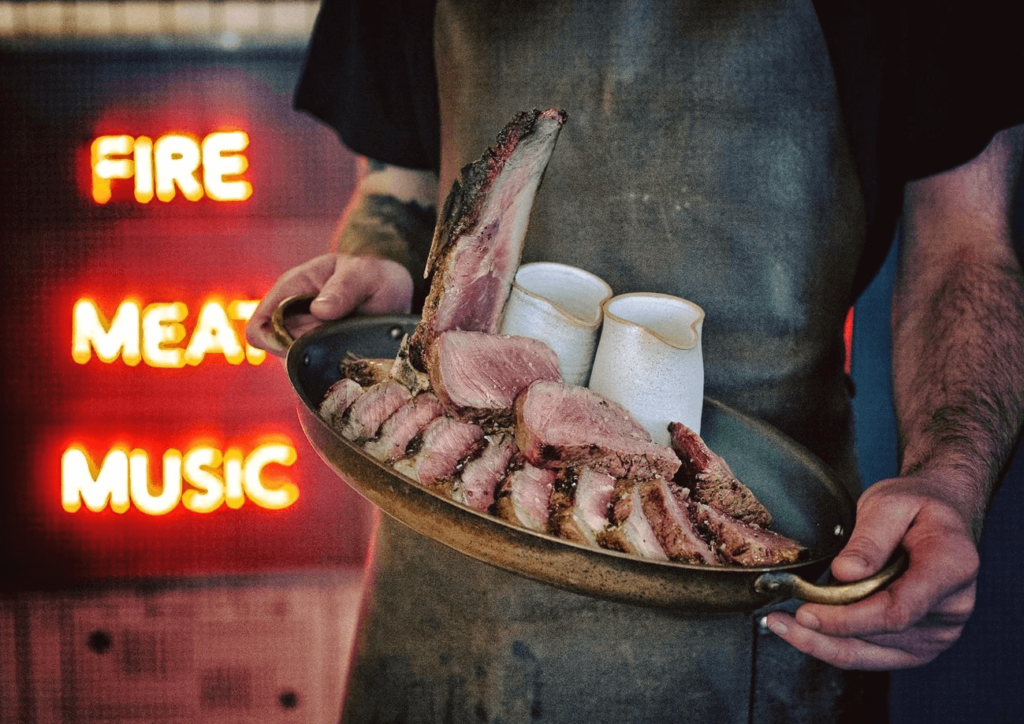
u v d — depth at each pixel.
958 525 0.79
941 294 1.10
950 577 0.75
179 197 2.74
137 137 2.71
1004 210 1.15
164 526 2.81
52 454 2.81
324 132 2.70
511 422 1.01
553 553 0.76
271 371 2.80
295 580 2.81
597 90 1.08
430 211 1.39
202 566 2.82
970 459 0.92
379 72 1.31
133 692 2.81
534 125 0.96
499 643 1.09
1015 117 1.03
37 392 2.81
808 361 1.11
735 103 1.05
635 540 0.87
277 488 2.81
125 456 2.80
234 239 2.76
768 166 1.06
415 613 1.15
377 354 1.17
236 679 2.81
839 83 1.04
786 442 1.02
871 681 1.12
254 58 2.65
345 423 1.00
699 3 1.04
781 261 1.08
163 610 2.79
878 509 0.82
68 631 2.79
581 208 1.11
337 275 1.17
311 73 1.41
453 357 0.99
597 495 0.92
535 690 1.09
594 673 1.08
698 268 1.09
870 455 1.84
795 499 0.99
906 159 1.09
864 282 1.20
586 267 1.13
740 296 1.09
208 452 2.81
